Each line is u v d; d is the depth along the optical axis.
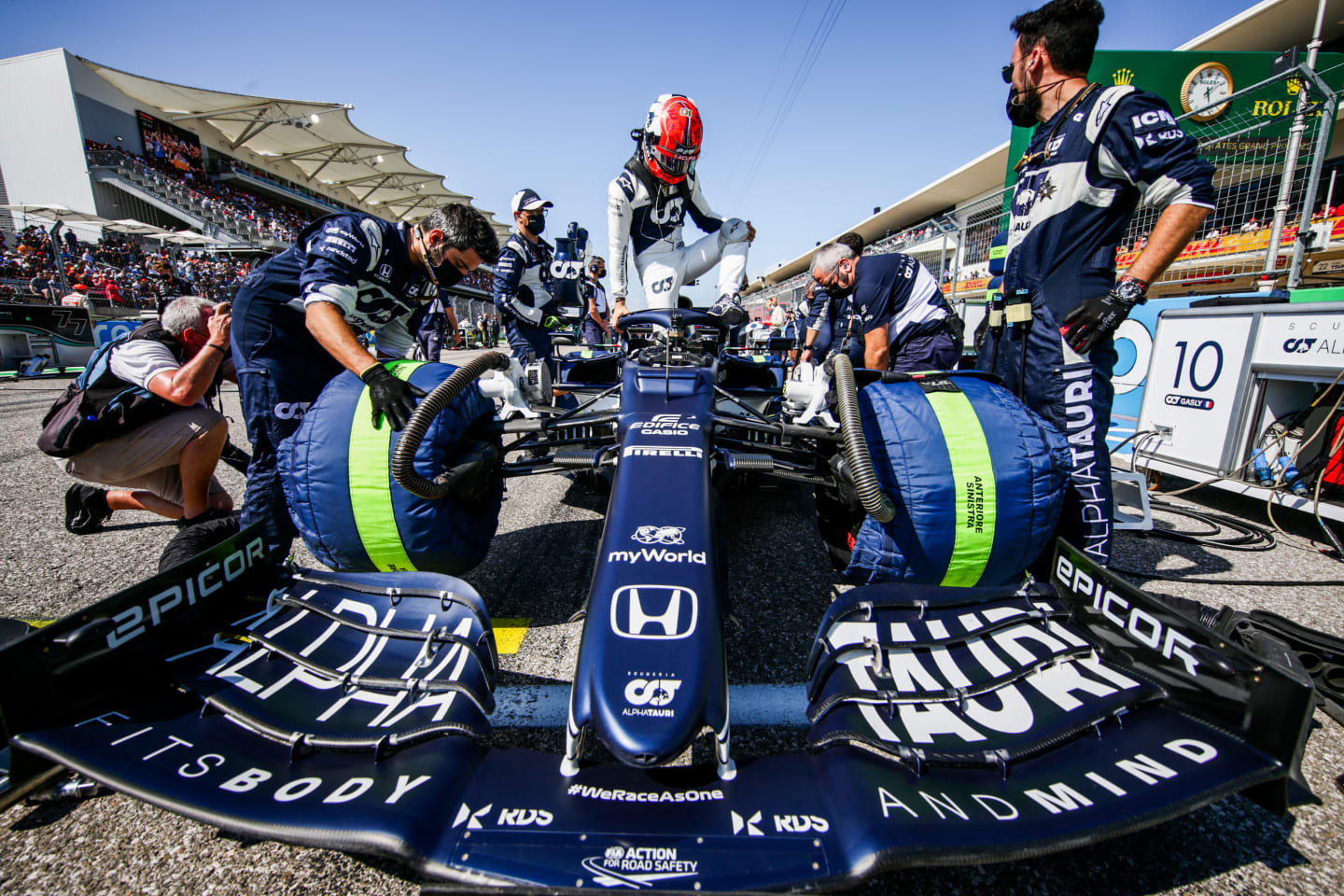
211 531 2.07
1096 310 1.87
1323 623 2.17
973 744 1.19
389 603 1.62
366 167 36.41
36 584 2.55
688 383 2.15
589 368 4.05
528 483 4.23
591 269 7.98
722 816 1.07
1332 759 1.49
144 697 1.29
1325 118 4.02
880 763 1.17
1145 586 2.50
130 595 1.30
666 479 1.60
